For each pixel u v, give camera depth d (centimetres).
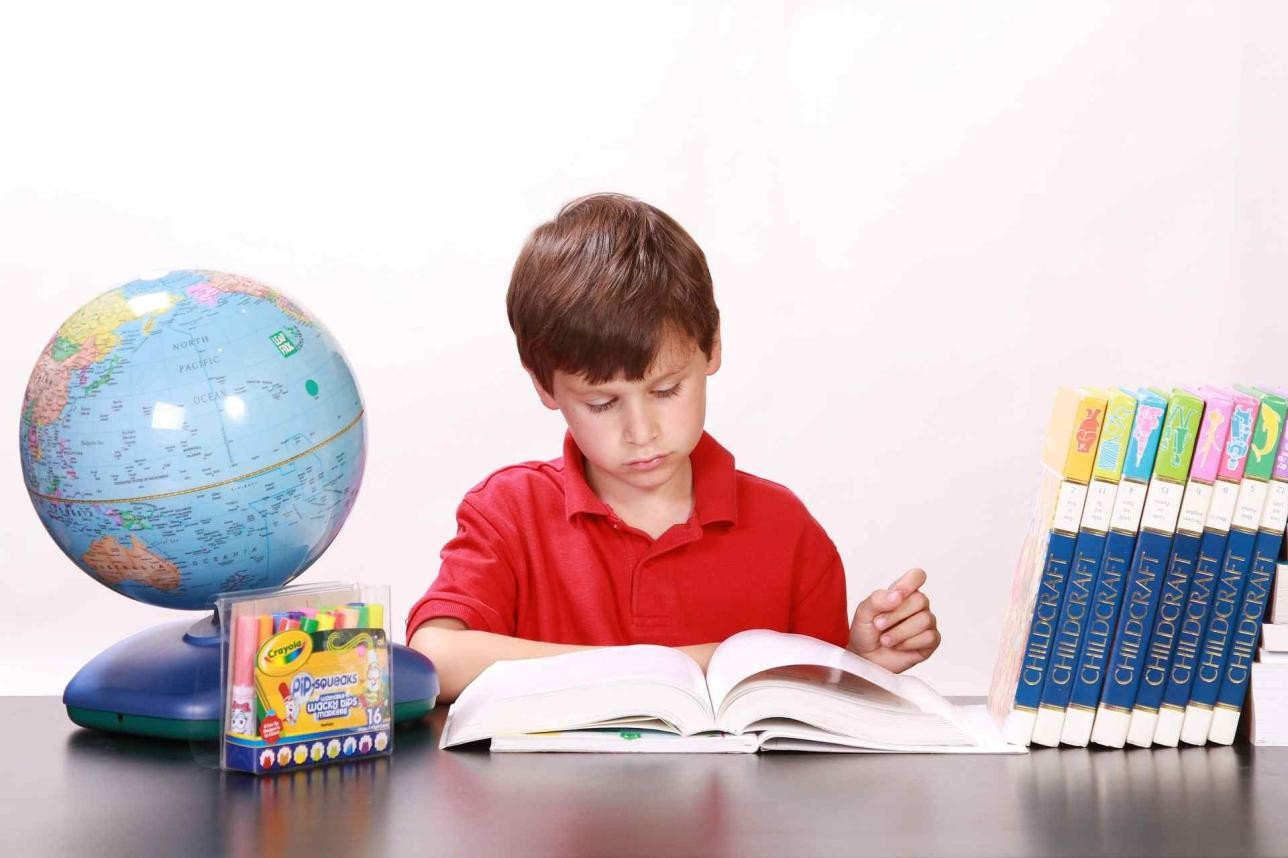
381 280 322
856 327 315
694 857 72
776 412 317
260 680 91
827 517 317
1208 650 96
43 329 321
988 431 313
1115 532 95
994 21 309
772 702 95
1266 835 76
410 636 139
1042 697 96
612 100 318
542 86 319
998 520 313
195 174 321
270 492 104
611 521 146
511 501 150
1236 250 298
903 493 315
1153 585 95
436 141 321
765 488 154
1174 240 305
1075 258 308
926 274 313
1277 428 94
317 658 93
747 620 147
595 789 85
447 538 324
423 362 322
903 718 96
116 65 319
